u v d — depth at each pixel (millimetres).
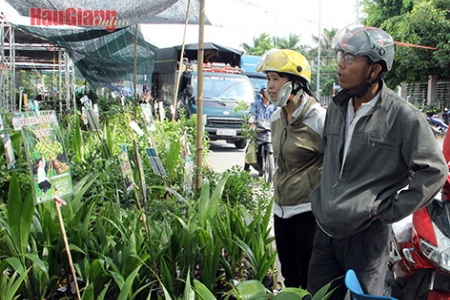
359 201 2479
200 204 3652
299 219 3275
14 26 13398
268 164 8070
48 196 2676
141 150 6707
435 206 3035
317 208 2732
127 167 3525
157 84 22125
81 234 3311
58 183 2771
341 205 2527
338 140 2658
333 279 2779
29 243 3266
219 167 10836
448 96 22953
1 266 2746
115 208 3809
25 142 2549
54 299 3322
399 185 2512
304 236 3303
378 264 2584
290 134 3242
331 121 2770
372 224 2559
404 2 21859
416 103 24688
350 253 2598
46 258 3141
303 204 3229
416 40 20766
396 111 2432
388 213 2434
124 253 3104
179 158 5820
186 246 3262
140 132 5922
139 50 18281
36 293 3152
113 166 5523
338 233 2566
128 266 3014
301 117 3168
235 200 4797
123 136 8336
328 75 38625
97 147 6855
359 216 2463
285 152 3252
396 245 3531
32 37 16484
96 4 8570
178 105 16203
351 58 2477
